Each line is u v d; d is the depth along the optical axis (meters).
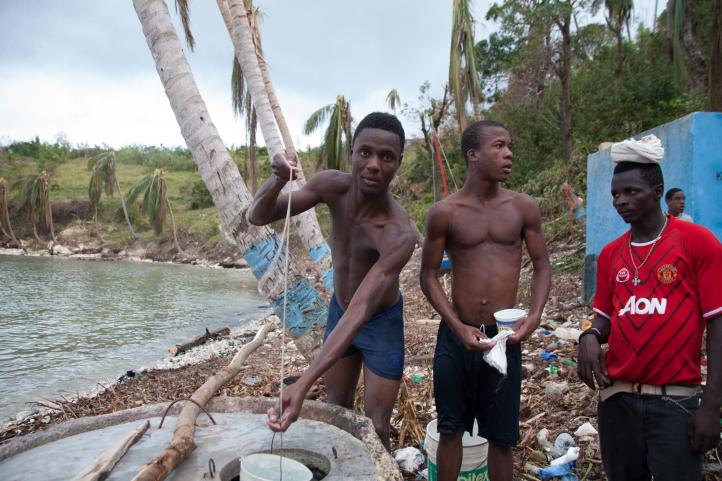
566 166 16.64
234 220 4.77
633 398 2.45
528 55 20.23
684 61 16.91
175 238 42.91
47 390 8.23
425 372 6.02
